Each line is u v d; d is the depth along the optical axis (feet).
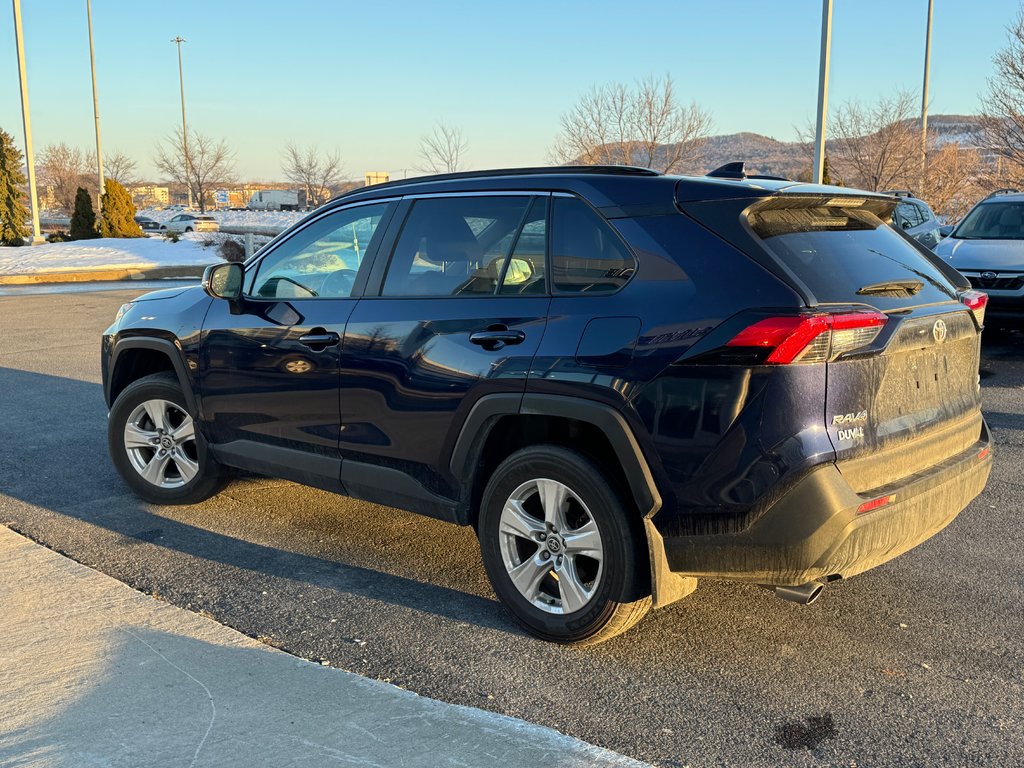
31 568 14.08
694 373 10.31
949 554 15.14
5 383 30.19
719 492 10.28
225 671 10.91
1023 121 82.33
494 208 12.74
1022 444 22.09
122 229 114.01
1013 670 11.26
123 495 18.19
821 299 10.17
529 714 10.23
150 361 18.37
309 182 210.18
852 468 10.27
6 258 87.30
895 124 106.73
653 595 10.92
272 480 19.30
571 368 11.16
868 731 9.91
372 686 10.60
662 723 10.07
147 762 9.00
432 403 12.69
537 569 11.96
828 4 46.29
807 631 12.34
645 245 11.10
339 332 13.87
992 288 32.86
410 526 16.57
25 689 10.38
